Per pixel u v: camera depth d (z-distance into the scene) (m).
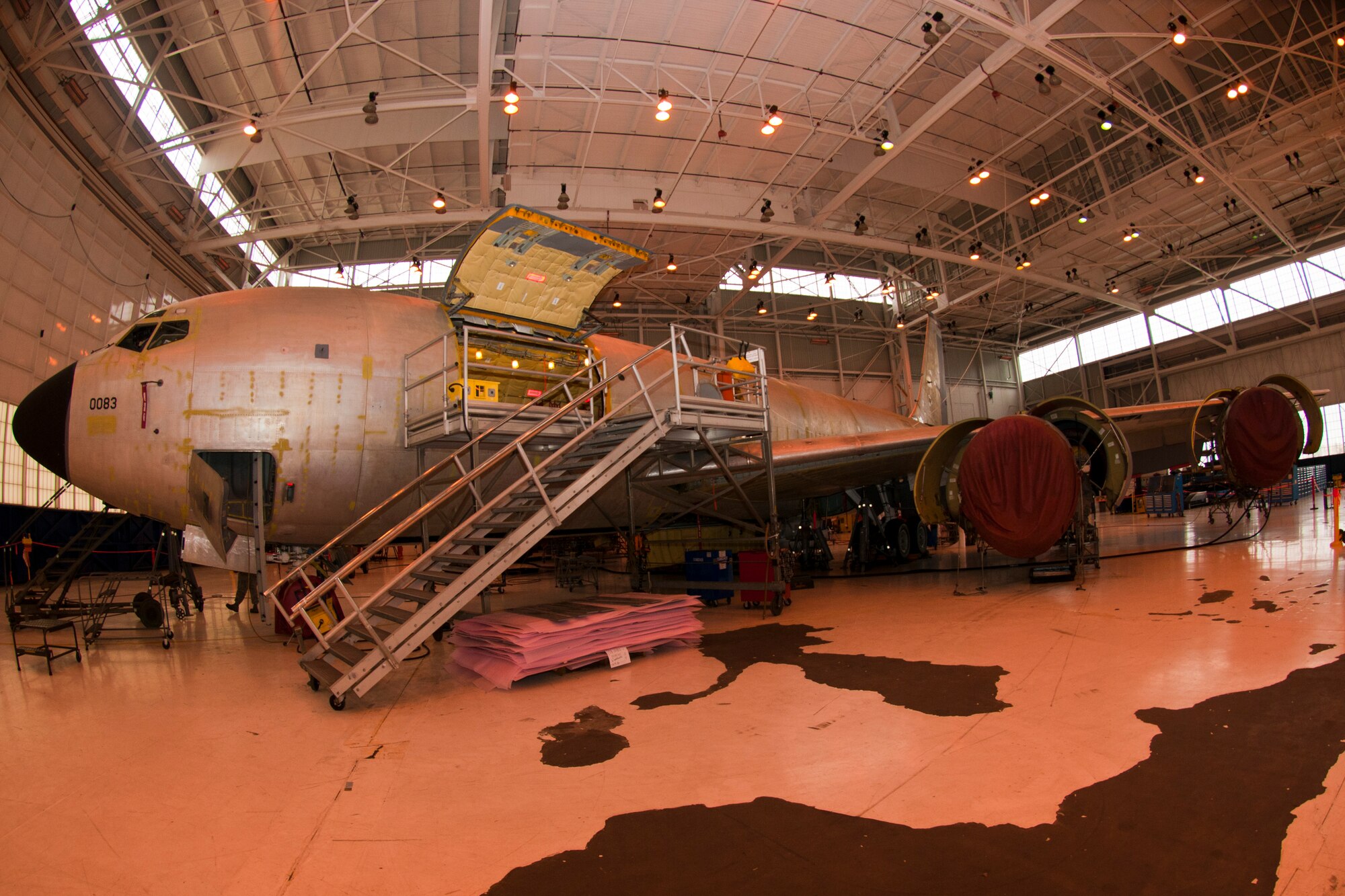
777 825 3.24
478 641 6.75
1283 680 4.90
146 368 7.88
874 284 42.62
